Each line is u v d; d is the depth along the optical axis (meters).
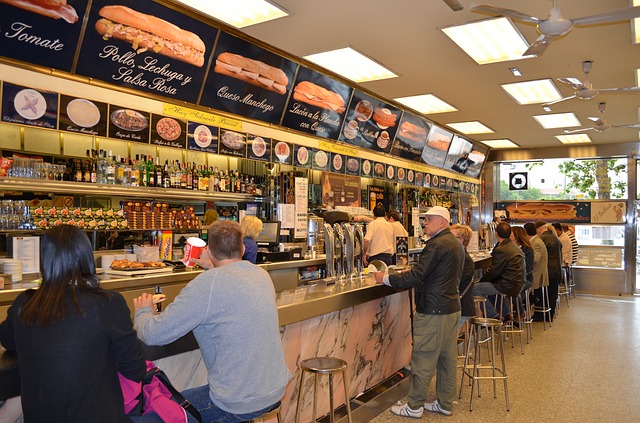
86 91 4.36
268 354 2.06
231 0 4.36
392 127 8.68
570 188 12.85
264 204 6.81
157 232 5.52
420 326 3.85
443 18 4.62
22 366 1.56
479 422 3.86
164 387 1.94
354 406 3.92
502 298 6.17
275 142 6.48
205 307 2.00
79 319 1.57
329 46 5.43
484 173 13.81
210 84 5.26
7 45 3.71
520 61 5.85
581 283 12.36
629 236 11.98
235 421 2.02
